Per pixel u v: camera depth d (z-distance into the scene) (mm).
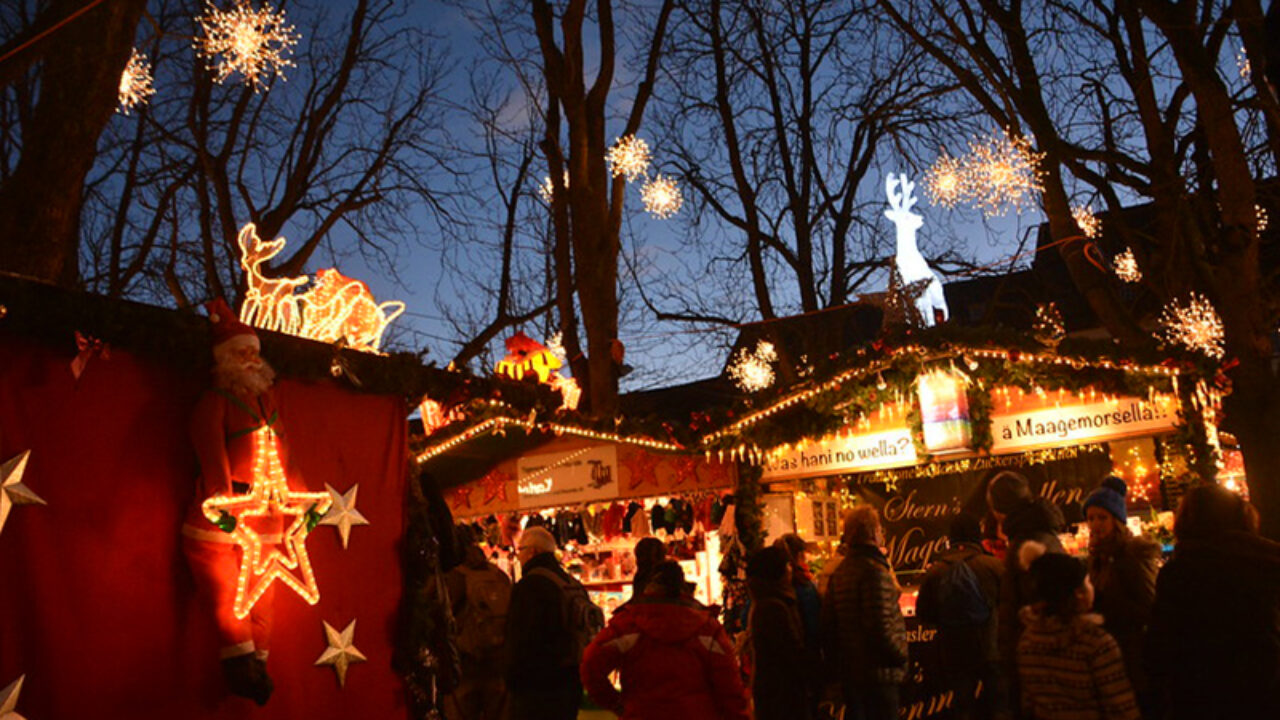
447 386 7203
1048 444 10078
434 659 6668
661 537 12398
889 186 13664
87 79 7258
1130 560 6250
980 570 8156
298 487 6016
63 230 7234
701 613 6008
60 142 7176
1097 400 9938
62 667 4719
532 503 12094
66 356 4949
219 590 5246
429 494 7395
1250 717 4621
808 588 8375
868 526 8188
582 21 16031
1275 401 9852
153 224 16672
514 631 7469
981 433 10250
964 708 7965
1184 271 11812
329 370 6223
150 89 9406
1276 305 10586
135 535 5086
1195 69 10344
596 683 5922
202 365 5434
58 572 4770
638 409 25531
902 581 11023
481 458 12312
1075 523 10461
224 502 5238
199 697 5242
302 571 5867
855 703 8023
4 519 4598
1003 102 13578
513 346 13172
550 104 16906
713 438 11234
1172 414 9633
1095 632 5039
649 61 16750
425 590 6680
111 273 16453
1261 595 4691
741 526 11133
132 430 5152
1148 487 10336
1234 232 10289
